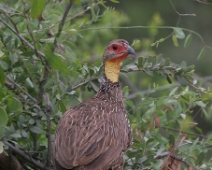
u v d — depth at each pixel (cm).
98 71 1083
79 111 1000
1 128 907
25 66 1016
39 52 1002
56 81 996
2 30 1080
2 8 994
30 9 998
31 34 988
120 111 1052
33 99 1027
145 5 2419
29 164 1045
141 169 1005
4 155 994
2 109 905
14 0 1023
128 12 2395
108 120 989
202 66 2342
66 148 920
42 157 1022
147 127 1071
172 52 2359
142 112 1218
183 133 1080
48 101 982
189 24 2423
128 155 1018
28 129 986
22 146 1022
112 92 1087
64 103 1097
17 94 1082
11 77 1035
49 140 973
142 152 1023
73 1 1023
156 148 1087
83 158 911
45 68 1027
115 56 1096
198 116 2120
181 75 1083
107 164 937
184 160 1030
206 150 1067
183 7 2445
